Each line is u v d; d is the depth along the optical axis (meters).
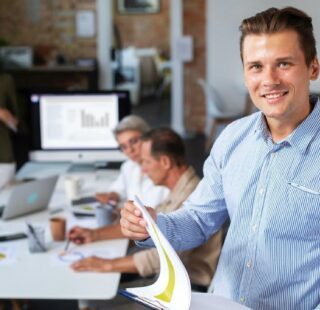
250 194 1.52
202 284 2.50
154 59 12.29
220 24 8.44
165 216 1.65
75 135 4.01
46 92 3.95
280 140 1.51
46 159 4.04
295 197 1.44
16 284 2.31
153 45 13.41
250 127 1.58
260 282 1.50
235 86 8.47
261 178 1.50
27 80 8.53
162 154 2.57
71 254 2.61
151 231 1.39
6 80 4.67
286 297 1.48
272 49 1.38
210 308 1.44
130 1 13.24
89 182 3.86
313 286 1.45
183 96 8.77
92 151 4.02
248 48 1.42
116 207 3.31
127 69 12.09
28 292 2.24
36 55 8.77
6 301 3.54
